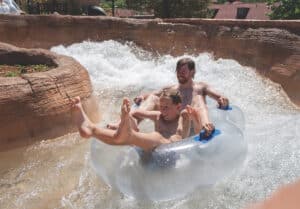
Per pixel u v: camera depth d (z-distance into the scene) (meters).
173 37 12.16
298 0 13.94
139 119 5.34
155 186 4.49
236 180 4.88
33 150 5.95
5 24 13.44
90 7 23.92
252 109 8.05
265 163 5.31
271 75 9.59
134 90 9.32
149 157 4.55
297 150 5.75
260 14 30.77
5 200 4.82
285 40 9.91
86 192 4.96
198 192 4.70
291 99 8.77
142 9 24.00
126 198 4.70
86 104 6.97
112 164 4.72
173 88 5.90
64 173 5.43
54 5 25.97
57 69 6.94
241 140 5.16
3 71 7.77
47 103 6.29
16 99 5.94
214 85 9.43
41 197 4.90
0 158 5.68
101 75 10.43
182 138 5.05
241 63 10.57
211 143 4.75
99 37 12.99
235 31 11.16
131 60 11.52
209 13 23.70
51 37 13.27
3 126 5.79
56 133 6.33
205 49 11.55
